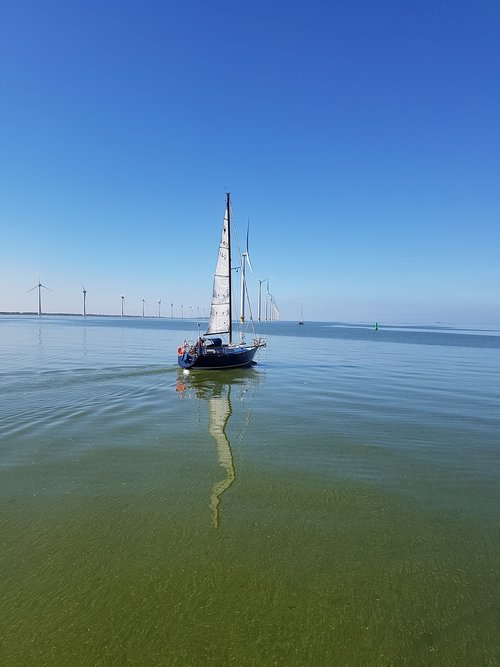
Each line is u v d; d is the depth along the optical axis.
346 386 25.73
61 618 5.62
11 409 17.77
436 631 5.59
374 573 6.81
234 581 6.50
